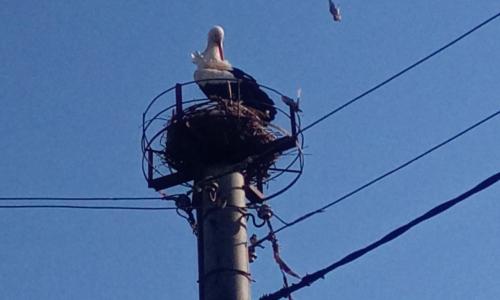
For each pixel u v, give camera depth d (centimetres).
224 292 1744
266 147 1852
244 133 1850
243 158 1853
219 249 1773
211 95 1908
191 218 1844
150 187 1881
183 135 1853
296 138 1836
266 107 1912
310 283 1678
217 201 1806
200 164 1856
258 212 1823
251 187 1856
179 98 1861
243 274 1762
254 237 1809
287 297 1688
